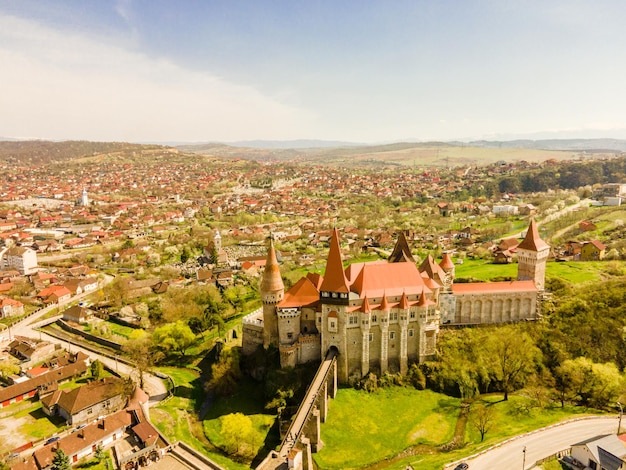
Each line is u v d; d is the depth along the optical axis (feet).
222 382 412.57
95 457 316.81
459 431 352.28
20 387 406.00
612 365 402.31
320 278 471.62
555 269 643.04
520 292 483.92
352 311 408.26
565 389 397.19
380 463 320.70
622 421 334.03
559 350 438.40
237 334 519.19
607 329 453.99
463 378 406.00
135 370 461.37
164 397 415.44
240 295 648.79
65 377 435.12
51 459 302.25
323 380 365.61
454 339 452.35
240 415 346.33
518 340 444.96
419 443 339.98
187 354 510.99
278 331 432.66
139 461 308.40
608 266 633.61
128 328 575.38
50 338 545.03
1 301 620.08
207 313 545.44
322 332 414.41
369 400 392.47
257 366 433.07
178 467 304.91
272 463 285.43
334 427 357.00
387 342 420.77
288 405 384.47
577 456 279.69
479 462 284.00
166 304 615.16
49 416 377.30
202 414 393.09
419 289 433.48
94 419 377.09
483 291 478.59
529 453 292.20
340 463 321.11
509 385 410.52
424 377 417.49
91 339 540.11
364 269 431.02
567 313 483.51
